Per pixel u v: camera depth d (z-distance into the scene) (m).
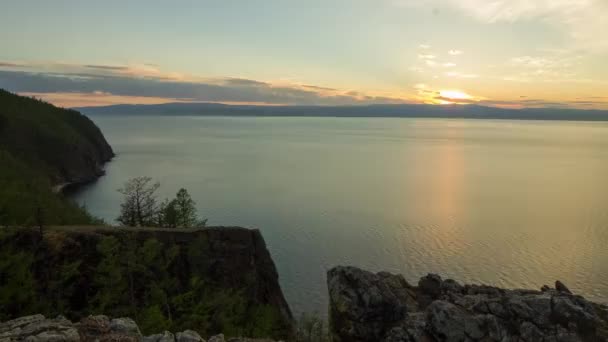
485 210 126.75
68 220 68.12
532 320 25.05
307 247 92.81
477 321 25.92
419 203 136.38
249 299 51.81
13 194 63.34
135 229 48.66
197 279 46.09
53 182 167.25
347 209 127.38
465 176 198.25
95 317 21.44
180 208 78.81
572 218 116.81
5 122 178.50
